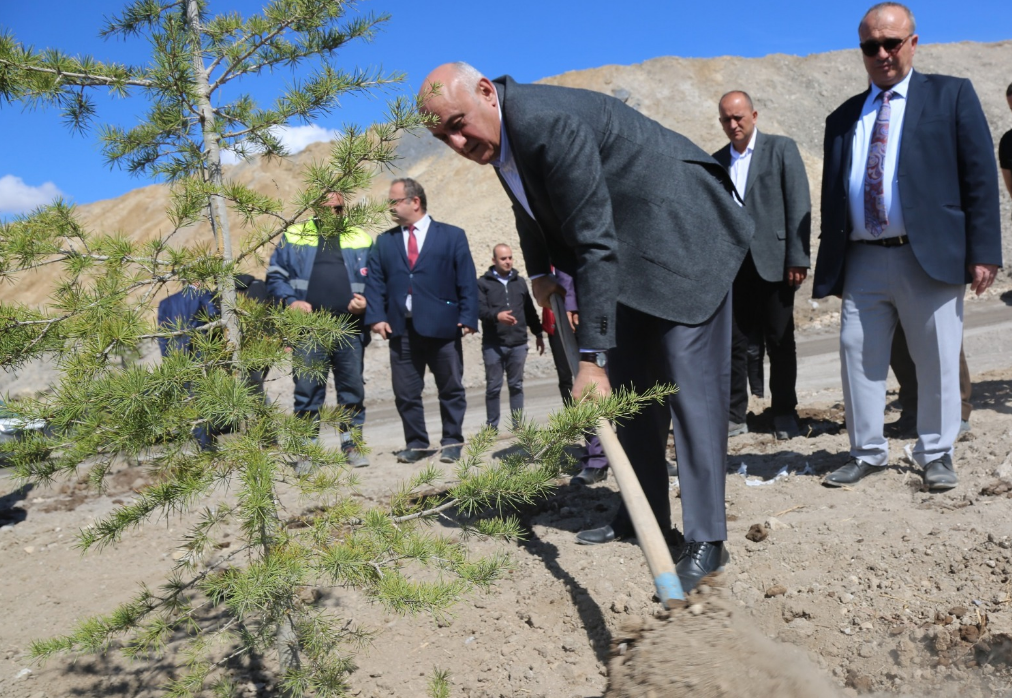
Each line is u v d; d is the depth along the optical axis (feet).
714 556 10.90
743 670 7.51
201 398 7.87
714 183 10.87
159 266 8.43
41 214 8.26
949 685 8.37
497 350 23.99
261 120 8.84
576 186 9.75
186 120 8.86
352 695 9.71
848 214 13.62
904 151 12.86
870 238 13.32
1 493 19.17
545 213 10.55
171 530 15.01
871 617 9.52
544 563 11.98
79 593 12.83
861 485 13.44
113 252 8.16
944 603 9.48
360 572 8.45
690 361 10.86
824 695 7.56
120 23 9.01
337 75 8.66
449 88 9.50
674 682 7.48
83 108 8.70
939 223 12.62
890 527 11.28
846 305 13.79
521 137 9.70
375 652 10.56
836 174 13.76
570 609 10.72
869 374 13.58
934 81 12.98
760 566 10.93
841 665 8.95
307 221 8.57
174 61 8.52
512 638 10.37
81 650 8.77
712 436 10.94
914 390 16.60
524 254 11.87
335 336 9.05
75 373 7.78
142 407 7.83
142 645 8.77
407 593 8.59
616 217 10.60
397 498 9.64
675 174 10.61
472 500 9.29
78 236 8.41
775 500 13.39
